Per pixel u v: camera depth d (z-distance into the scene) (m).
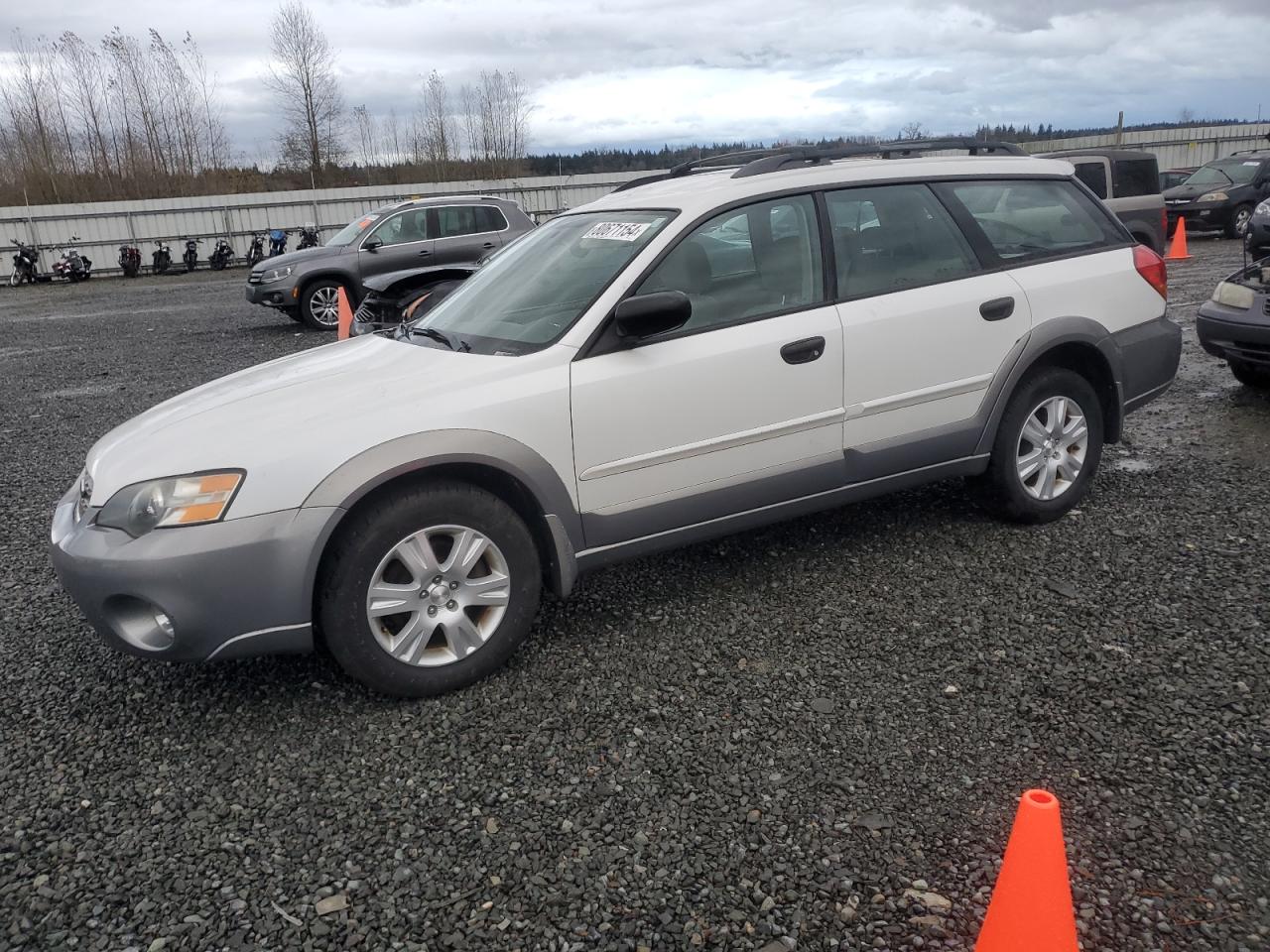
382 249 13.52
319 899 2.42
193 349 11.98
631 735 3.08
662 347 3.62
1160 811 2.59
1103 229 4.76
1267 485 5.06
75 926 2.35
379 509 3.20
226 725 3.25
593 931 2.28
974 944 2.18
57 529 3.34
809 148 4.29
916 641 3.59
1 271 27.91
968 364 4.20
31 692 3.52
